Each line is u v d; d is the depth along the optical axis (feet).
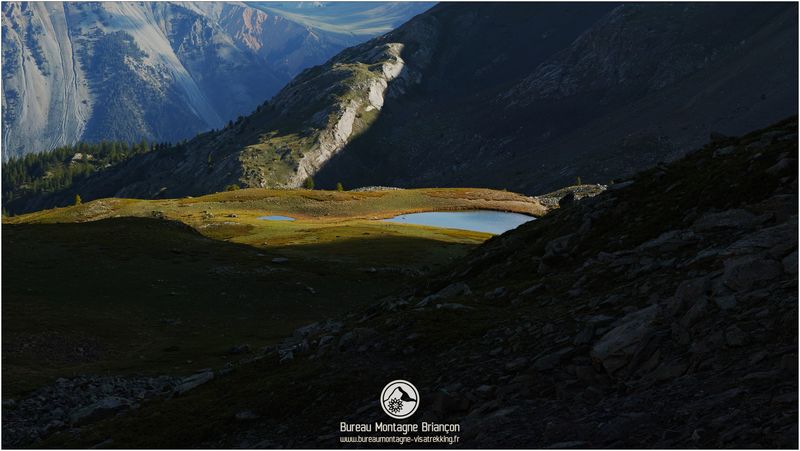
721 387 45.01
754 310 52.49
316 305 226.17
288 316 211.41
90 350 156.87
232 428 67.72
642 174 113.60
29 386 116.47
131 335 175.11
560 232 110.01
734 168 90.33
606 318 63.36
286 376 76.38
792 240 61.46
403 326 80.18
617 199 107.14
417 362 71.05
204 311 209.77
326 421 63.46
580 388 54.49
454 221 569.23
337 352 79.66
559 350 61.72
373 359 74.43
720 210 83.66
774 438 36.63
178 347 160.04
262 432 65.41
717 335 51.39
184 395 85.05
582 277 81.41
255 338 174.91
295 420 65.87
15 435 90.22
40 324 173.88
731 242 70.85
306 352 86.38
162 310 206.49
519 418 51.78
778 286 54.60
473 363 65.92
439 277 132.98
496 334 71.46
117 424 78.33
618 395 50.83
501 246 127.13
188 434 69.00
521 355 64.08
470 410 57.52
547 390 55.83
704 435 39.60
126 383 120.06
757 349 48.11
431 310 83.66
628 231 94.12
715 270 64.34
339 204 607.78
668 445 40.22
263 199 606.96
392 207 611.47
